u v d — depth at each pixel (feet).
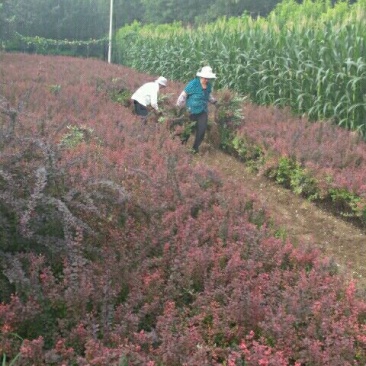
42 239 12.82
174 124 33.32
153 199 17.49
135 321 11.25
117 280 13.06
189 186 19.49
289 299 12.28
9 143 15.08
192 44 61.16
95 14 157.38
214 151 33.30
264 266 14.92
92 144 23.82
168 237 15.42
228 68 49.26
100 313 11.66
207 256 13.92
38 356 10.17
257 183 27.27
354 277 17.79
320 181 23.36
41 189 12.48
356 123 33.99
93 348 10.19
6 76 50.29
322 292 13.17
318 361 10.71
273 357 10.48
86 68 70.28
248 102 44.09
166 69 73.72
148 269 14.07
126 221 15.69
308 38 39.50
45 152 14.49
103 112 34.86
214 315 11.93
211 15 129.70
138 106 36.63
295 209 23.81
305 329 11.86
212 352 10.85
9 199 12.61
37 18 147.74
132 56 98.89
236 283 12.91
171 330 11.27
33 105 33.94
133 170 17.98
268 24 47.67
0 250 12.60
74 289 11.57
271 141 28.35
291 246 15.71
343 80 34.91
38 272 12.70
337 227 21.85
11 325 10.97
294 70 39.27
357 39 34.22
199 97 31.09
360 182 22.29
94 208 13.88
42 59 87.61
